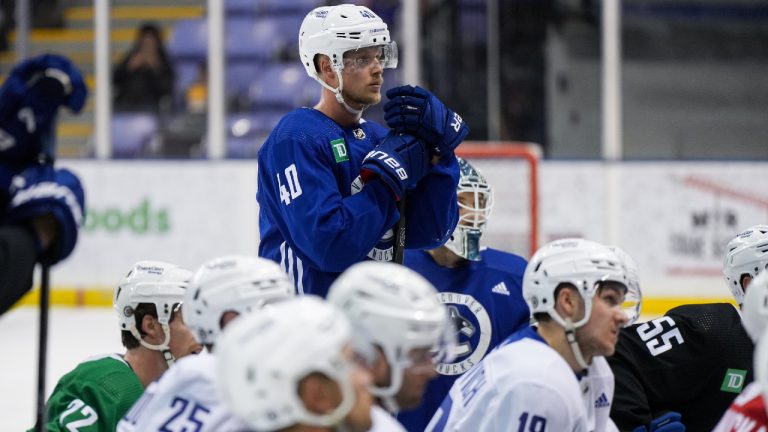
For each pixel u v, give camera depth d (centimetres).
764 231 1213
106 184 3509
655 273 3366
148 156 3569
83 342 2870
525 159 2966
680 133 3688
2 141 685
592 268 960
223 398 680
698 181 3359
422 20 3422
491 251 1347
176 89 3584
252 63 3597
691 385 1212
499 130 3469
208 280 881
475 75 3444
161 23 3659
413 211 1166
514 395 945
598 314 966
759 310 866
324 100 1189
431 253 1325
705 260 3359
